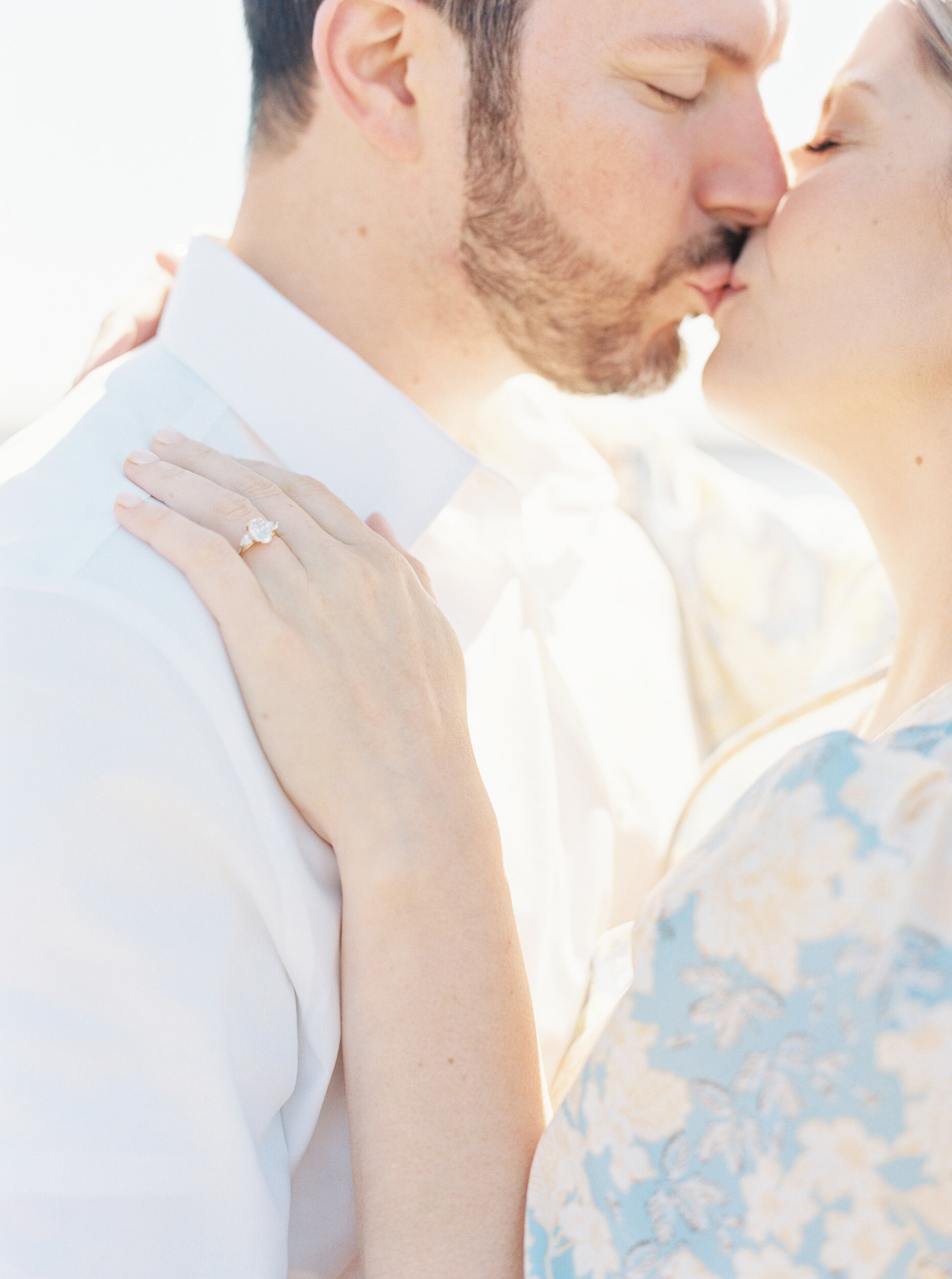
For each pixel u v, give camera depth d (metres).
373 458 1.13
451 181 1.11
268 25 1.15
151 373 1.12
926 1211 0.64
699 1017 0.70
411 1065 0.83
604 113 1.07
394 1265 0.80
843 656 1.57
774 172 1.12
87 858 0.82
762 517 1.64
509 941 0.89
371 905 0.86
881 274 0.97
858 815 0.68
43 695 0.84
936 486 0.99
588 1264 0.73
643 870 1.41
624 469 1.68
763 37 1.10
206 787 0.86
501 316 1.18
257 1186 0.84
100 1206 0.81
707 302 1.17
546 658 1.34
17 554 0.90
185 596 0.90
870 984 0.65
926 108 0.97
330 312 1.17
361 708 0.89
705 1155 0.70
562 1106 0.79
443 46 1.07
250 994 0.87
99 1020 0.82
